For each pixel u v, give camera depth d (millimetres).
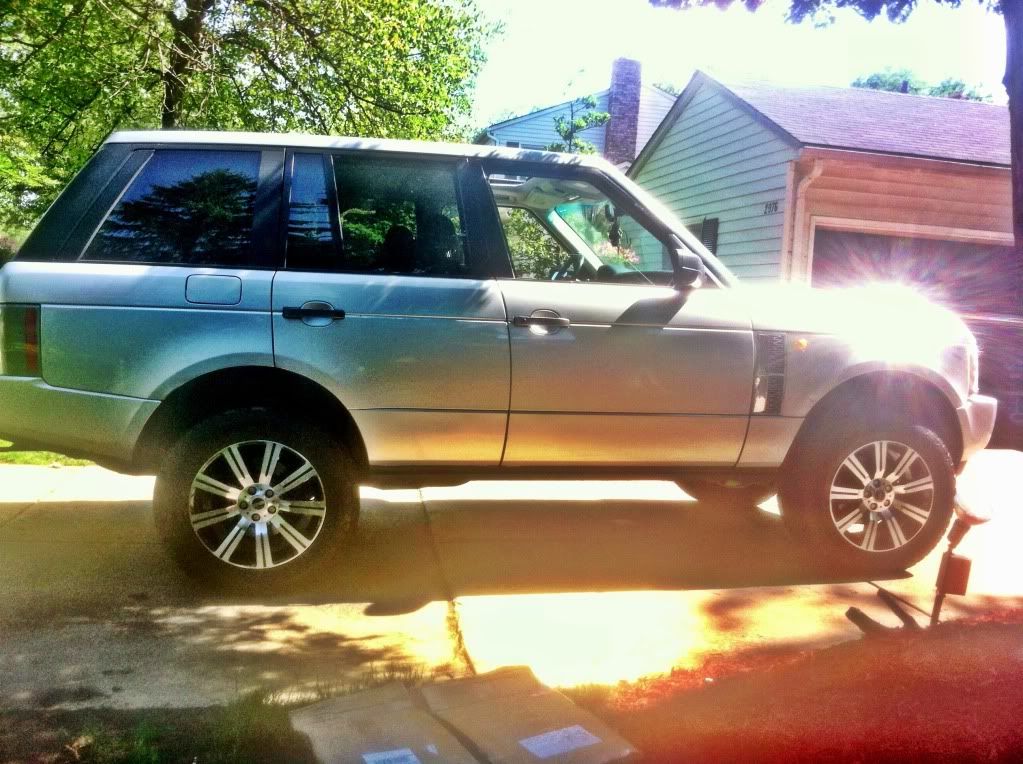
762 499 5430
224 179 4023
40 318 3781
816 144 11992
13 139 12070
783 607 3965
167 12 11992
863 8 7055
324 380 3885
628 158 24562
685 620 3770
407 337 3951
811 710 2584
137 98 13203
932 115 15422
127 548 4523
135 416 3787
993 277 13891
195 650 3363
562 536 5043
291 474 3910
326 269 3975
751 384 4312
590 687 2854
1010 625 3383
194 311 3812
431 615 3803
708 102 15438
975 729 2455
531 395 4070
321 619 3723
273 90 13008
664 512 5684
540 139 25766
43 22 12078
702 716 2574
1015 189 5613
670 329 4211
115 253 3883
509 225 4367
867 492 4477
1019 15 5461
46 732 2682
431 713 2688
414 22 13695
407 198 4141
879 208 13188
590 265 4551
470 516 5453
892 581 4414
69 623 3578
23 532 4715
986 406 4746
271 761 2432
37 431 3832
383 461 4016
